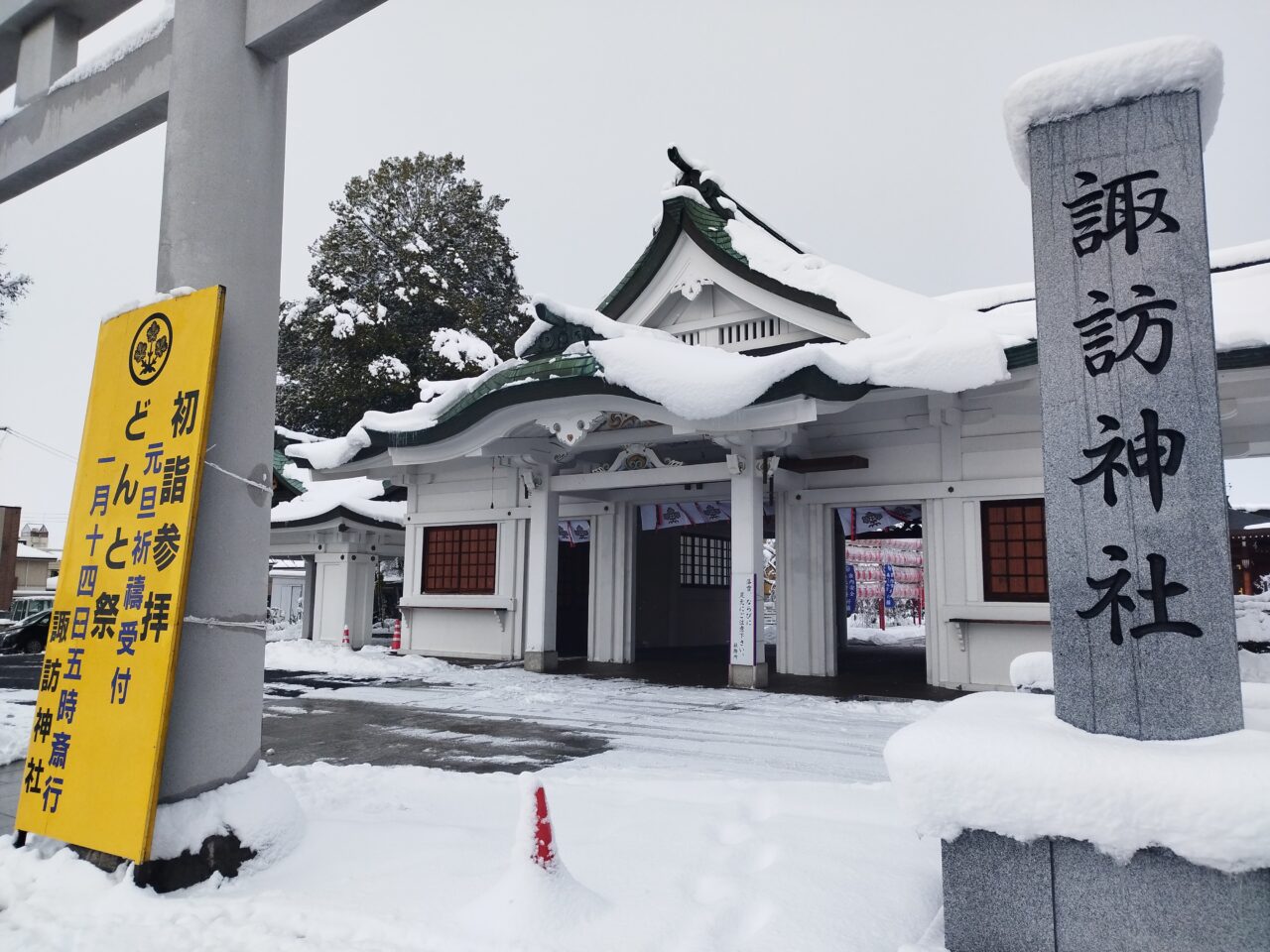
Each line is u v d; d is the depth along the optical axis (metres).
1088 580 3.69
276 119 5.52
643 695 12.41
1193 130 3.70
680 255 15.20
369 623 21.92
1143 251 3.73
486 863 4.56
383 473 19.81
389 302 30.42
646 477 14.67
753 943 3.57
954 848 3.44
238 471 5.01
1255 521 23.22
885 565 33.72
